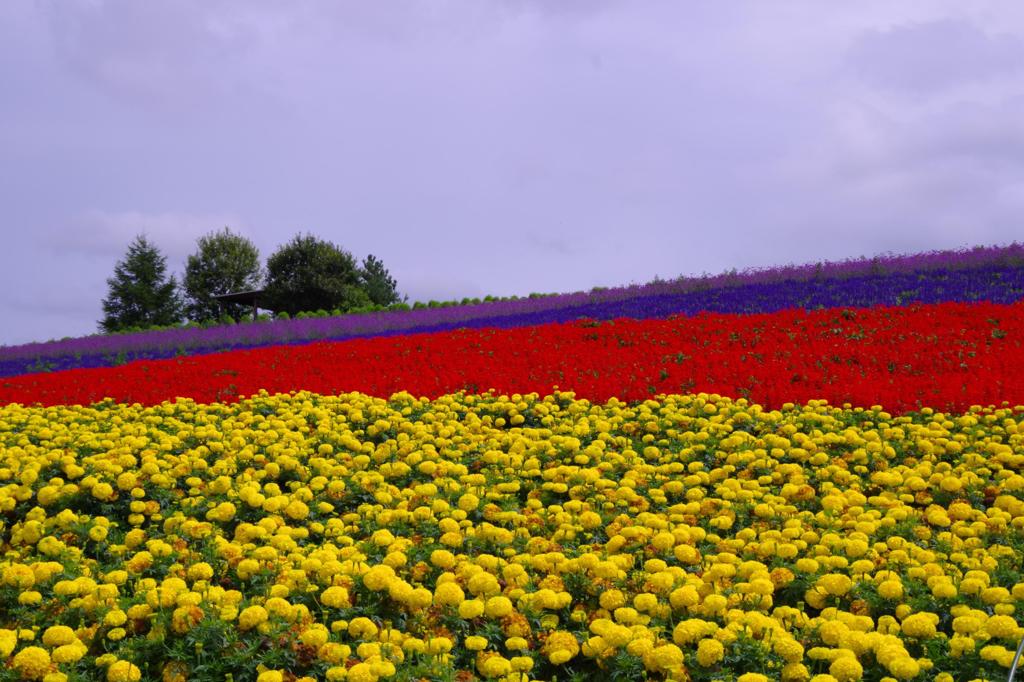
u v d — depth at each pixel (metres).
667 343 13.78
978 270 18.98
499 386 10.80
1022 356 11.38
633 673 4.01
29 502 6.87
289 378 12.56
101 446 8.13
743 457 7.62
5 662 4.05
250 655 4.07
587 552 5.28
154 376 13.55
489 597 4.66
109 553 5.87
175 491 7.00
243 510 6.70
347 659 4.02
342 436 8.45
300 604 4.52
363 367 13.36
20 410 11.14
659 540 5.29
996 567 5.00
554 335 15.06
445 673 3.89
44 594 4.96
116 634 4.30
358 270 49.72
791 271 21.86
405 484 7.52
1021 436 7.87
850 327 13.84
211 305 54.25
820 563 5.04
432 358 13.72
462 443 8.46
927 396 9.41
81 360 24.69
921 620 4.12
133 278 49.16
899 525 5.93
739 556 5.50
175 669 4.07
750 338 13.73
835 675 3.73
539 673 4.31
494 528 5.71
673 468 7.45
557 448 8.20
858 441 7.95
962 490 6.69
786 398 9.71
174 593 4.52
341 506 6.93
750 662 3.91
